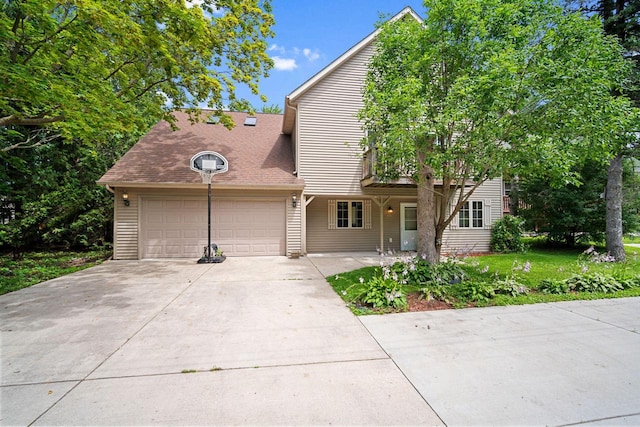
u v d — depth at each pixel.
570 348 3.00
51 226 9.41
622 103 4.85
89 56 5.33
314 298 4.78
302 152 9.70
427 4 5.44
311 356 2.82
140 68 6.23
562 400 2.14
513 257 9.18
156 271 6.92
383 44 6.23
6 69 4.16
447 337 3.26
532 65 4.90
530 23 5.13
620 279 5.44
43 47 4.62
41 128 9.26
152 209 8.79
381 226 10.42
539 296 4.82
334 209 11.00
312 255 9.85
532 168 5.28
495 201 11.19
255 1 7.62
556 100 4.63
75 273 6.68
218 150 10.32
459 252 10.09
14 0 4.31
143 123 6.78
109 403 2.10
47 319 3.78
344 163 9.94
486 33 5.15
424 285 5.30
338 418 1.95
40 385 2.32
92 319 3.78
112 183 8.13
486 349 2.97
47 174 10.00
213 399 2.15
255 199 9.34
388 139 5.30
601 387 2.31
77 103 4.91
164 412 2.00
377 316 3.94
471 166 5.26
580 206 10.45
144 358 2.76
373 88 5.77
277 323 3.68
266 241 9.42
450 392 2.24
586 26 4.70
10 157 7.53
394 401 2.13
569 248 11.58
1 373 2.49
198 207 9.06
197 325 3.60
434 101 5.53
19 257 8.67
